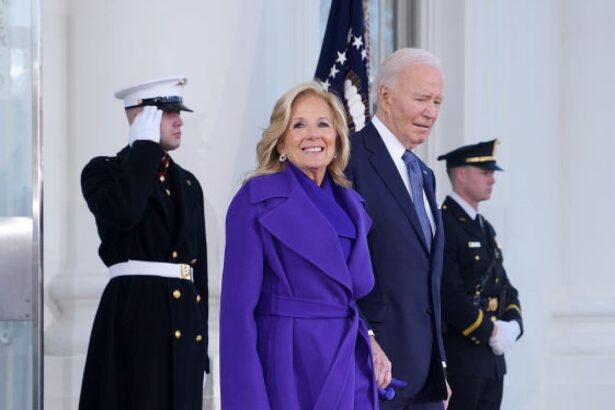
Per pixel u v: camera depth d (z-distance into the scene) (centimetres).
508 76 1803
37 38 1038
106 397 1036
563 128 1903
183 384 1054
